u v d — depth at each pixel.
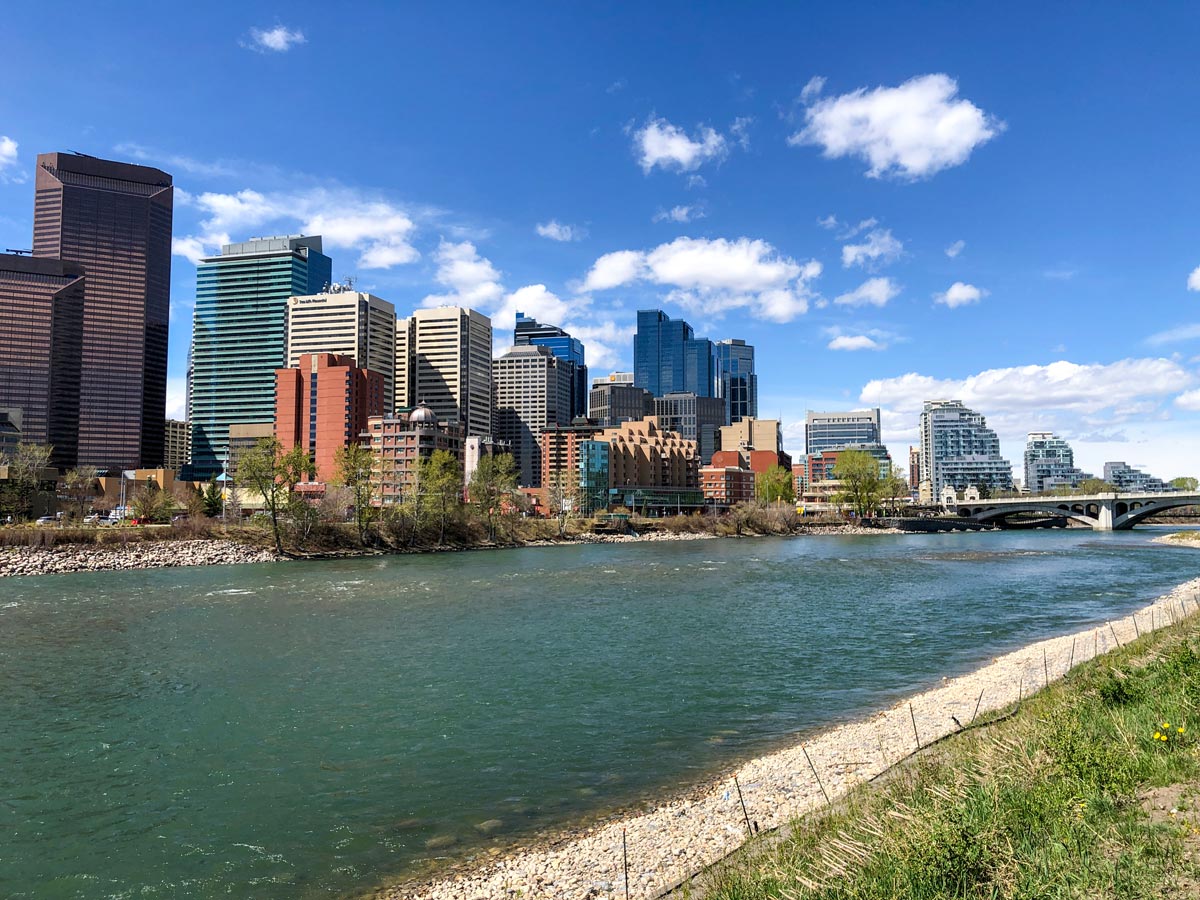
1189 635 34.19
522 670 41.09
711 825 20.08
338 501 142.25
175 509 149.38
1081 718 20.98
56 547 104.06
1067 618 58.41
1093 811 14.28
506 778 25.23
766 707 33.72
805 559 122.75
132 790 24.47
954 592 75.94
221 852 20.08
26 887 18.42
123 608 64.25
